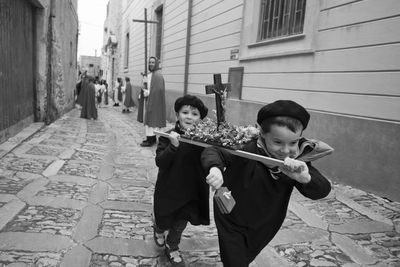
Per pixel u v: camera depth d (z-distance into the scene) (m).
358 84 4.89
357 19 4.88
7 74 6.78
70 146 6.96
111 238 3.31
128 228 3.55
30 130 8.02
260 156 1.89
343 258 3.19
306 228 3.73
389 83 4.47
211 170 1.94
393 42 4.41
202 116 2.78
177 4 12.79
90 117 12.58
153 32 16.22
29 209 3.76
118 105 22.30
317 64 5.61
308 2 5.79
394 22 4.39
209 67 9.90
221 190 1.91
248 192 2.05
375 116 4.66
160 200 2.81
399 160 4.34
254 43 7.45
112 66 32.41
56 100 10.70
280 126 1.83
